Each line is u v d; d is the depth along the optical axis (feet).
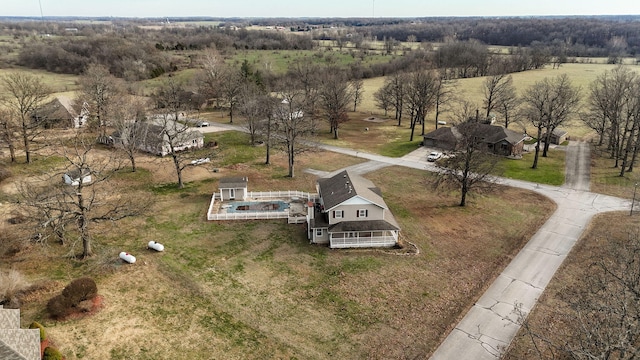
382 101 394.32
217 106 415.85
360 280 130.00
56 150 234.17
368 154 270.67
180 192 199.11
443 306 118.11
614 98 259.19
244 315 112.37
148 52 563.48
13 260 133.90
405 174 230.48
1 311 89.61
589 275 119.44
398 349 101.65
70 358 92.94
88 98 304.91
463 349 101.71
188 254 143.02
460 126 202.90
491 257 144.56
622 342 72.28
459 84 473.67
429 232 162.30
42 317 106.32
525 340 104.78
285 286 126.21
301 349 100.73
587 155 266.16
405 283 128.77
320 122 361.51
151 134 261.03
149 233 157.28
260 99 301.22
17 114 249.96
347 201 148.15
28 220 144.25
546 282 129.59
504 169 232.12
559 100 285.64
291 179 220.64
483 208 185.26
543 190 207.10
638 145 225.56
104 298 115.85
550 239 156.97
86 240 136.56
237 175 225.15
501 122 348.79
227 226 164.96
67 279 124.77
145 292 120.16
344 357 98.89
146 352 96.78
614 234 159.43
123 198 189.26
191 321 108.78
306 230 162.91
